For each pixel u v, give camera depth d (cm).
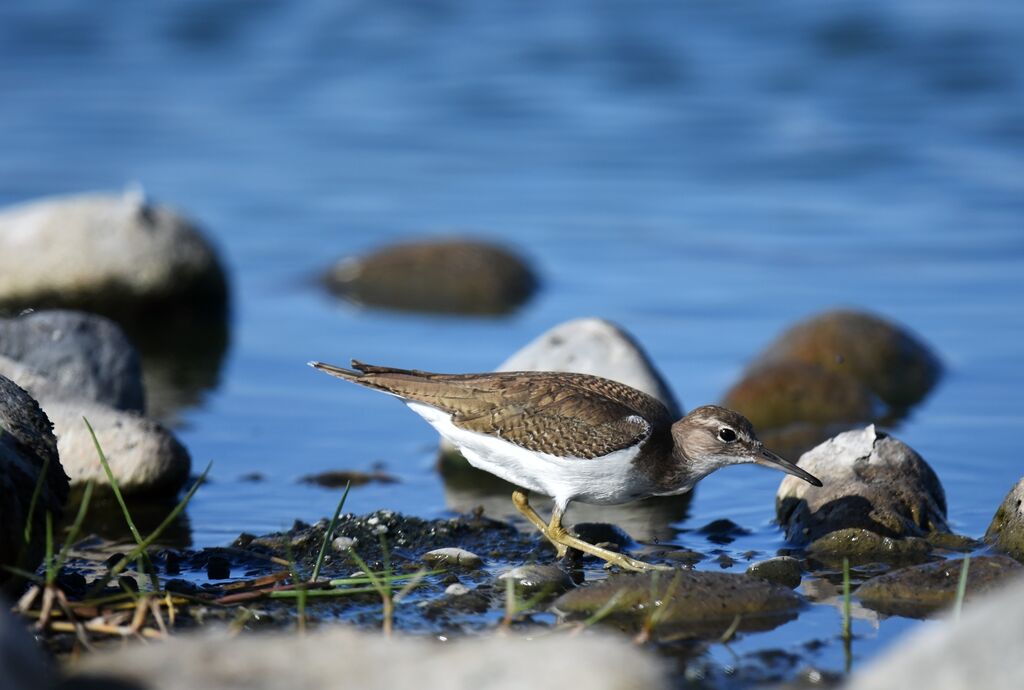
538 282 2017
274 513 1157
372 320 1898
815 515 1061
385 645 671
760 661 793
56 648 754
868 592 896
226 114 2769
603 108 2798
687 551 1029
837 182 2391
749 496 1209
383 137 2659
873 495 1059
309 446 1378
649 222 2247
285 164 2514
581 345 1314
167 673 647
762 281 1966
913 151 2502
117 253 1888
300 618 806
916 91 2797
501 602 890
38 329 1362
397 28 3278
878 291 1898
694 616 855
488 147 2609
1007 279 1925
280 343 1794
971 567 901
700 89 2866
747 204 2306
